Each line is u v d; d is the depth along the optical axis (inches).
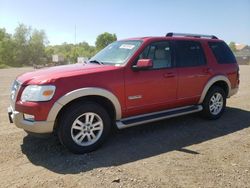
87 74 184.9
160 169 162.9
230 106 327.6
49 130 175.0
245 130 235.5
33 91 174.1
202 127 243.1
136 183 146.9
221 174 156.6
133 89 203.6
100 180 150.6
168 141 209.6
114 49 230.7
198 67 244.2
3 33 3565.5
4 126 244.8
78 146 184.5
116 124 200.8
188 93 239.0
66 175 156.6
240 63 2721.5
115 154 185.8
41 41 3590.1
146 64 194.5
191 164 169.3
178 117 273.3
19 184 147.6
